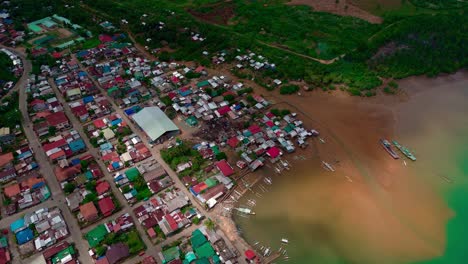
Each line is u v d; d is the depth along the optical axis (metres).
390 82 126.75
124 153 91.81
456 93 125.31
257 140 98.25
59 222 74.69
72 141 94.31
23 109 105.75
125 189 82.25
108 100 110.88
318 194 86.81
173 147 94.69
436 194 88.62
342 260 73.62
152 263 68.75
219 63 131.88
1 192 81.94
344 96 120.19
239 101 112.75
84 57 129.12
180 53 135.12
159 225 75.81
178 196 82.12
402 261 74.06
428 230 80.25
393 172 93.81
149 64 127.56
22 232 72.56
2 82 114.12
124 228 74.56
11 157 88.00
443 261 74.44
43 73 120.44
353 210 83.50
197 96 113.12
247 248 74.19
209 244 72.81
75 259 69.12
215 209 81.25
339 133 105.00
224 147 96.81
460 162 97.75
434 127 109.44
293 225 79.50
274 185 88.44
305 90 121.31
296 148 99.06
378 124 109.44
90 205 77.94
